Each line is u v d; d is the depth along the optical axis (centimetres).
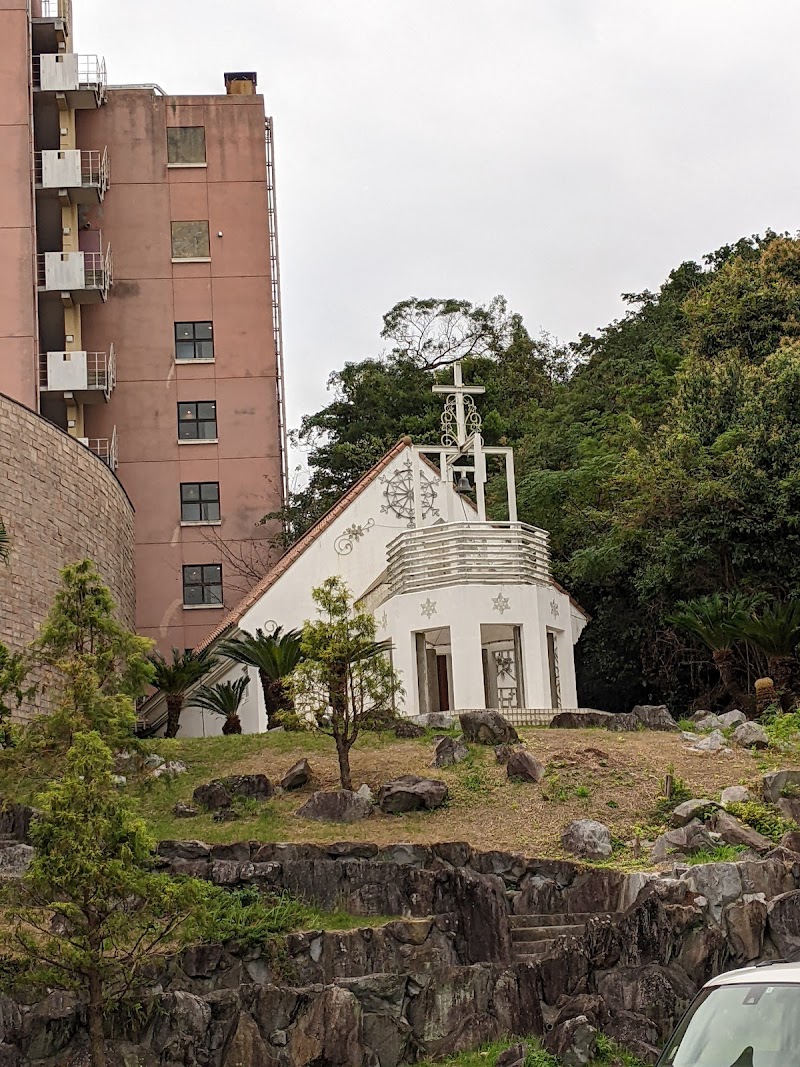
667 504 3359
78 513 3244
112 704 1747
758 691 2708
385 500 3612
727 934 1705
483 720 2447
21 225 4669
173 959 1630
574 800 2161
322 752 2484
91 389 4775
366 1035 1580
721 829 1972
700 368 3806
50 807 1495
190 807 2184
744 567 3353
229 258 5203
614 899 1808
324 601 2292
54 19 4994
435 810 2150
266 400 5125
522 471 4838
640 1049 1529
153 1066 1515
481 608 2959
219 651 3091
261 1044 1546
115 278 5134
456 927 1742
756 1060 971
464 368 5738
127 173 5212
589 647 3806
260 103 5325
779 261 4425
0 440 2834
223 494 5056
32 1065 1497
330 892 1819
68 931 1562
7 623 2762
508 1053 1512
